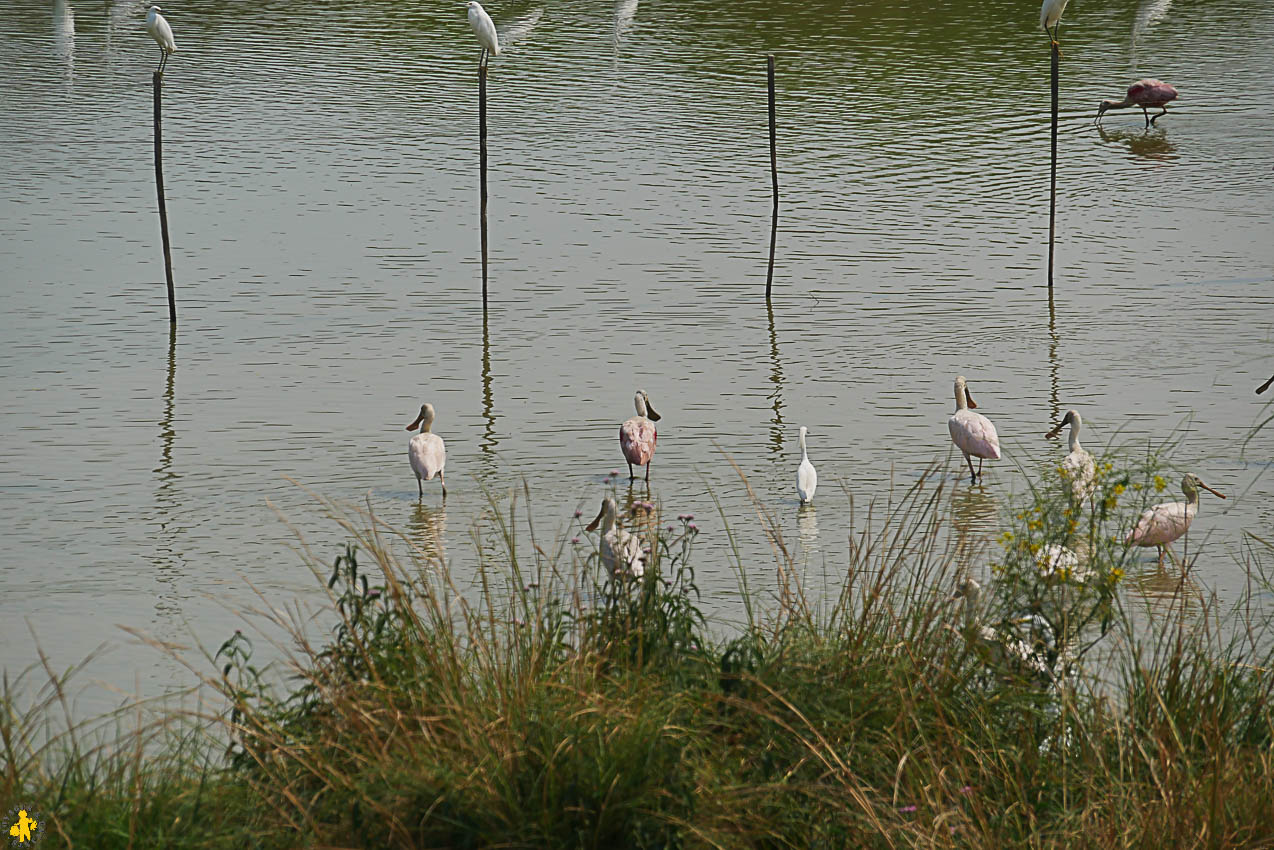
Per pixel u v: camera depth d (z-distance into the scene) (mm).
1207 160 37938
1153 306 26547
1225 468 18234
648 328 25859
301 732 8344
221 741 9344
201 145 39188
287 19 55938
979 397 21797
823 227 32250
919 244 31016
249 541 16594
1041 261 29766
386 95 44469
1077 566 9273
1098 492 11242
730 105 43094
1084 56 49875
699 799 7621
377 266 29812
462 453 19781
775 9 56656
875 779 7996
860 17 55250
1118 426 20219
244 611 14289
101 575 15570
